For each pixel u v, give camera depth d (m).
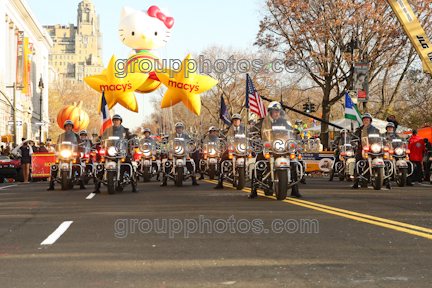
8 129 54.50
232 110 48.00
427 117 33.47
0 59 52.47
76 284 4.28
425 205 9.93
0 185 19.88
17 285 4.28
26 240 6.45
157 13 21.55
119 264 4.98
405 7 19.83
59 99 98.94
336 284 4.17
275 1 30.75
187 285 4.20
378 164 13.79
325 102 33.25
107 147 13.19
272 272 4.60
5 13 56.56
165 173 16.27
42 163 22.33
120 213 8.96
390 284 4.15
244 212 8.82
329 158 24.53
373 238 6.24
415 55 35.72
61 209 9.89
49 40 86.50
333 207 9.53
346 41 31.72
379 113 38.19
